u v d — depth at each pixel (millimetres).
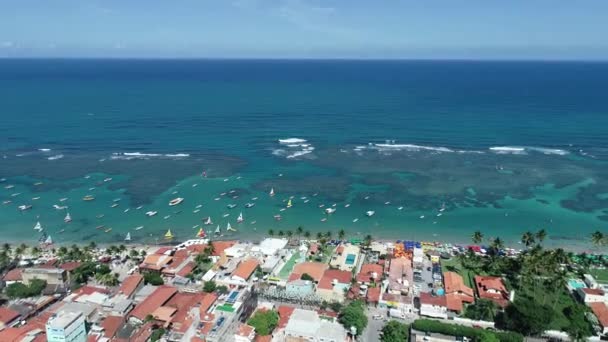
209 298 123312
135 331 113875
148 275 139500
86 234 178625
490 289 131750
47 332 103250
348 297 130125
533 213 197500
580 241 173500
